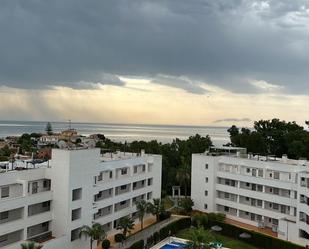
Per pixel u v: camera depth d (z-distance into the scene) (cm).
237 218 10331
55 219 7094
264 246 8356
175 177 13138
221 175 10638
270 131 15150
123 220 8275
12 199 6269
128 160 9500
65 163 6981
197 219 9362
